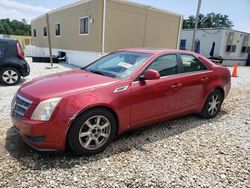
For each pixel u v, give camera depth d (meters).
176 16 15.51
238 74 14.46
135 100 3.31
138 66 3.52
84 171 2.68
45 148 2.76
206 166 2.93
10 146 3.15
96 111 2.95
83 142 2.94
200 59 4.46
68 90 2.90
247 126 4.50
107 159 2.97
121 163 2.89
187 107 4.17
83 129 2.91
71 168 2.72
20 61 7.26
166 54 3.88
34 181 2.45
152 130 4.03
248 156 3.26
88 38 12.94
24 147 3.14
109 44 12.45
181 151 3.30
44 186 2.38
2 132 3.57
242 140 3.81
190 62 4.25
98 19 11.76
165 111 3.79
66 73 3.79
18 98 3.01
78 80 3.24
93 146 3.03
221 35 21.06
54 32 17.77
